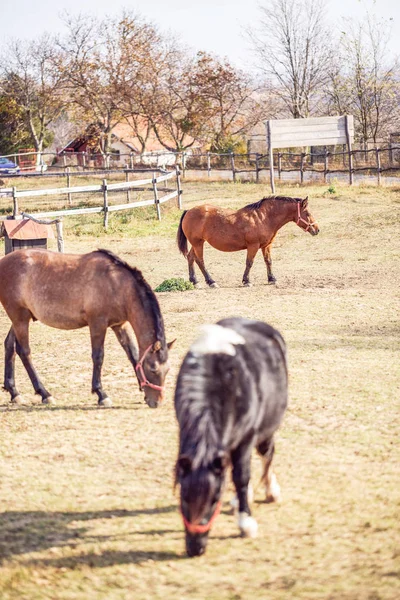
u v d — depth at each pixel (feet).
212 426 14.33
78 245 75.77
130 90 201.57
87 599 15.14
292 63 181.37
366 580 15.23
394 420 25.73
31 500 20.51
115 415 28.04
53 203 114.83
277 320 43.04
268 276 56.24
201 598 14.88
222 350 15.78
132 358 29.63
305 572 15.72
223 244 54.85
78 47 206.28
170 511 19.43
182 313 45.93
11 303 30.19
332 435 24.49
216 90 197.26
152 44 205.46
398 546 16.67
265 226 54.03
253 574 15.76
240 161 167.94
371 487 20.16
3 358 38.47
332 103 186.50
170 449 24.07
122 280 27.71
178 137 206.08
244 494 16.79
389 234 75.46
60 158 248.32
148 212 96.17
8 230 59.36
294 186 115.75
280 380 17.54
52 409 29.17
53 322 29.73
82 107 215.72
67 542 17.81
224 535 17.74
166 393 30.60
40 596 15.34
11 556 17.19
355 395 28.68
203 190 118.11
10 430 26.81
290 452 23.12
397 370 32.09
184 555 16.84
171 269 63.87
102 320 28.58
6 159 219.20
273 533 17.71
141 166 182.60
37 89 237.86
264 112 202.69
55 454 24.09
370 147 164.86
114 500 20.26
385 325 41.34
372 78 172.55
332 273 59.41
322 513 18.71
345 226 81.10
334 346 36.78
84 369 35.17
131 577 15.96
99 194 124.88
